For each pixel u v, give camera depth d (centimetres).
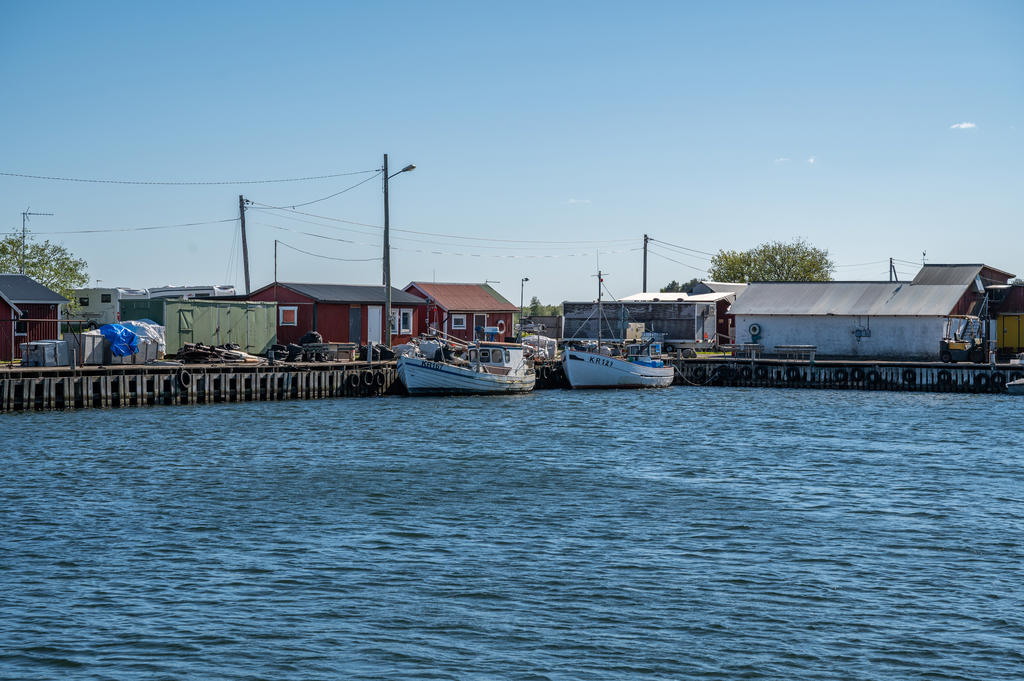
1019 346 8144
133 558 2294
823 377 7500
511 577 2173
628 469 3538
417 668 1697
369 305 7631
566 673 1684
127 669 1683
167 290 7838
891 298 8281
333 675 1669
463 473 3409
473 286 9188
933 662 1739
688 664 1723
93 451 3744
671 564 2277
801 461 3750
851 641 1825
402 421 4909
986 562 2303
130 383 5259
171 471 3375
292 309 7269
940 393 7069
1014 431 4728
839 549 2411
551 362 7450
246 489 3086
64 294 7269
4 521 2623
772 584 2131
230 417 4912
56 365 5138
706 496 3042
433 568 2236
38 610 1942
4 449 3738
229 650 1762
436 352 6388
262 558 2303
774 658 1750
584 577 2175
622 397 6600
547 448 4038
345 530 2570
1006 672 1702
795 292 8738
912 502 2964
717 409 5812
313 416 5050
